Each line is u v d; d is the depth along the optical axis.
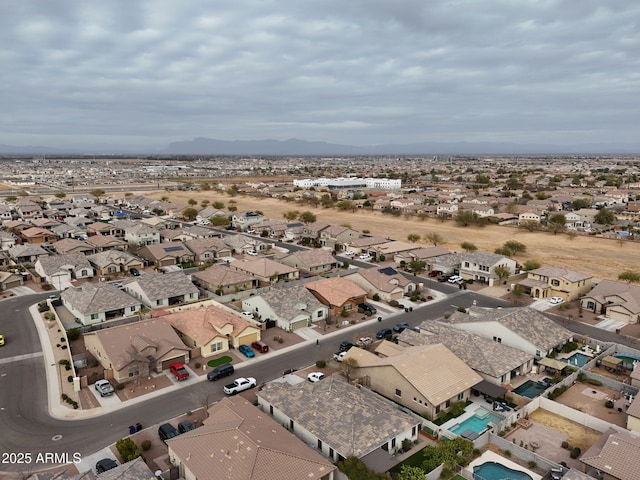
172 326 56.41
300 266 90.38
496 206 173.38
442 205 163.88
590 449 34.38
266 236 127.56
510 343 53.78
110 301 64.50
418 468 32.44
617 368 50.16
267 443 32.56
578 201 167.50
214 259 100.06
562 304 71.06
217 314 58.75
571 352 54.59
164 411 41.88
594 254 107.06
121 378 47.03
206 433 33.94
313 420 37.25
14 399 43.72
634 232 124.81
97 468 33.56
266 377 48.62
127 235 117.69
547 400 42.66
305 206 189.12
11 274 80.81
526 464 34.97
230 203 194.25
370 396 41.69
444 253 97.75
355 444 34.22
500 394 42.88
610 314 66.69
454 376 44.22
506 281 82.75
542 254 107.56
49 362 51.41
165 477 32.44
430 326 56.91
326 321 64.31
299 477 30.41
